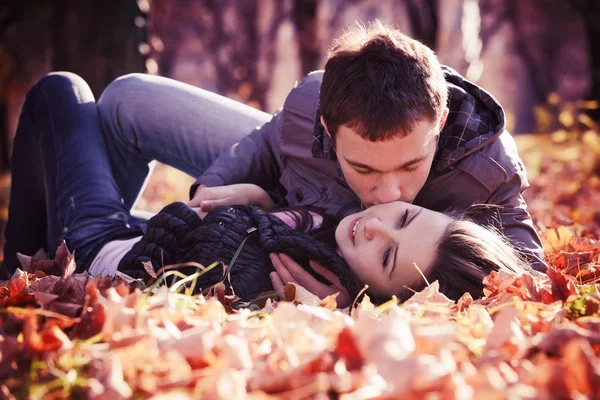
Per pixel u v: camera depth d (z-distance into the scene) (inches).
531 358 68.4
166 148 151.7
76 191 141.4
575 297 85.9
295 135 134.0
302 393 60.2
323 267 112.0
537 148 395.9
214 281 108.3
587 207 238.7
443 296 96.7
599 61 536.1
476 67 644.1
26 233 159.5
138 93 149.4
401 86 101.7
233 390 59.7
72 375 64.2
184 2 718.5
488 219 115.9
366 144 103.0
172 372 65.1
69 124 149.1
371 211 112.2
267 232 112.3
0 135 535.2
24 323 75.7
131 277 109.6
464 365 65.9
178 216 116.5
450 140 115.6
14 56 489.4
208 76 730.8
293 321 79.4
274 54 715.4
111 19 283.6
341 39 115.1
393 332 67.2
